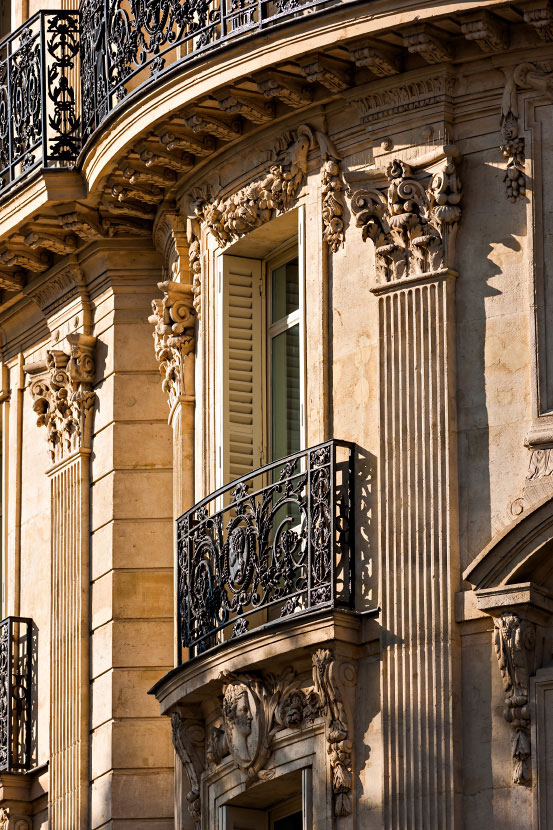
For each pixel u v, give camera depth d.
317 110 26.88
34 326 31.91
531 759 24.27
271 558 26.25
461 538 25.17
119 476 29.70
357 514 25.89
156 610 29.31
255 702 26.05
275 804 26.86
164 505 29.59
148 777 28.89
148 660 29.20
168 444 29.73
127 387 29.94
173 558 29.36
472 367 25.48
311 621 25.44
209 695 26.89
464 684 24.78
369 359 26.20
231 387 27.84
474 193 25.78
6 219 29.98
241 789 26.28
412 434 25.58
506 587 24.50
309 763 25.58
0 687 31.22
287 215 27.28
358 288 26.45
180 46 28.61
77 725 29.53
